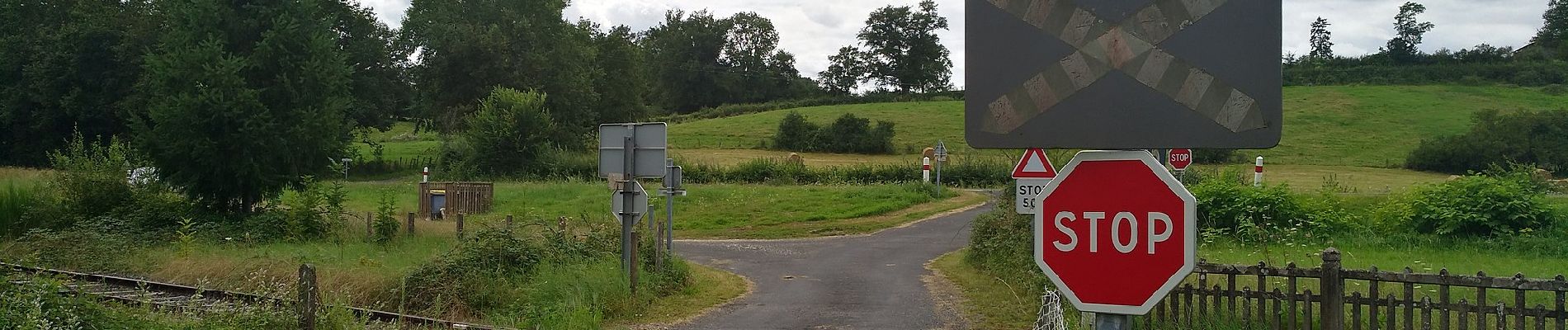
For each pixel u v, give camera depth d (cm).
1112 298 281
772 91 11112
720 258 1927
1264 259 1427
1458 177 1842
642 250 1444
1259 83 266
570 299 1144
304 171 2320
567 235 1525
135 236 1923
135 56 5181
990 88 289
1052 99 283
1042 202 291
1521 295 710
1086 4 280
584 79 6575
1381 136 6500
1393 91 7962
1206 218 1869
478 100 6109
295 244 1953
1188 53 271
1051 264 289
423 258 1488
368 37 6031
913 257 1880
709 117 8575
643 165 1284
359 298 1245
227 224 2116
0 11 5588
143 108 4825
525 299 1191
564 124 6206
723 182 4072
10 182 2253
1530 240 1619
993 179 3872
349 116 5719
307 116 2261
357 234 2141
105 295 1089
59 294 869
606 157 1308
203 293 1215
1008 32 287
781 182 3953
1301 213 1842
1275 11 266
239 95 2181
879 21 10531
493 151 4734
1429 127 6706
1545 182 2070
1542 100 7456
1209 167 2800
